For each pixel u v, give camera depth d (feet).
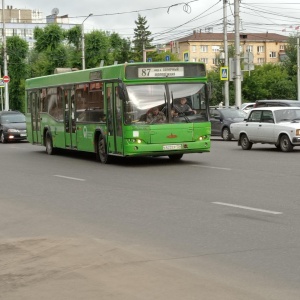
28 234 34.96
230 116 122.21
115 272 25.91
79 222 38.17
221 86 254.27
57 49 272.51
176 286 23.67
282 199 44.32
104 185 55.72
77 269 26.63
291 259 27.30
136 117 68.59
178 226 35.63
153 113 69.15
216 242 31.14
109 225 36.78
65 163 78.84
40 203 46.39
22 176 65.16
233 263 26.91
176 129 69.56
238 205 42.16
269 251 28.86
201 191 49.65
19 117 133.28
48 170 70.79
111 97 71.72
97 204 44.96
